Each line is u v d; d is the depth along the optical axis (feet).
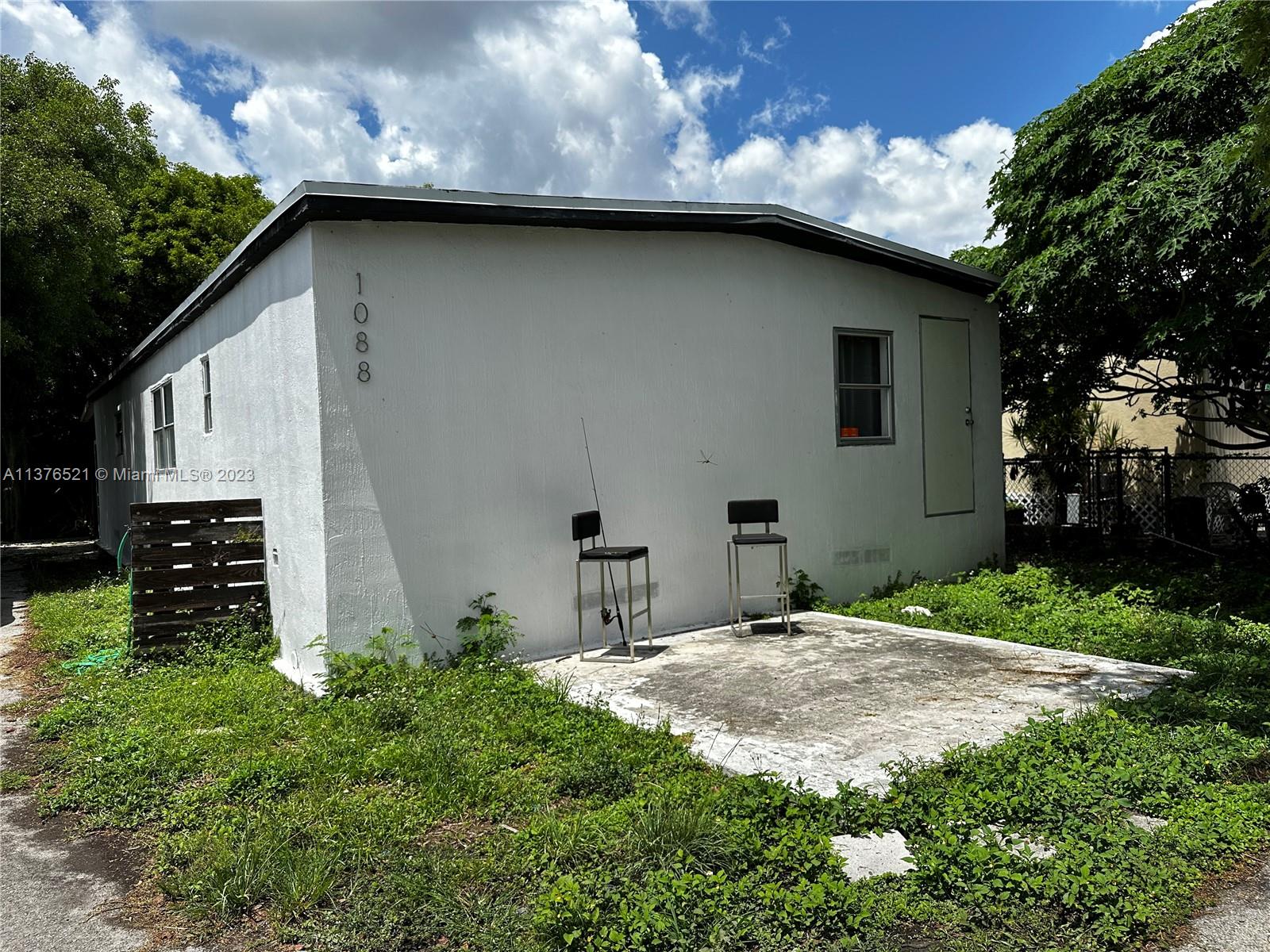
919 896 9.21
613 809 11.66
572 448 21.79
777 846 10.07
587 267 22.11
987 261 35.09
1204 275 24.14
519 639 20.75
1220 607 24.52
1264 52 13.75
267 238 19.79
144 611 21.40
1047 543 39.06
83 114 48.65
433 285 19.71
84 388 67.77
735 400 24.85
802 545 26.40
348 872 10.42
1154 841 10.08
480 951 8.69
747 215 23.72
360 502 18.67
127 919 9.75
